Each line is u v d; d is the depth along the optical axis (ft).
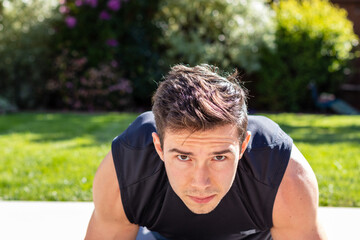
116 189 4.68
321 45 22.82
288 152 4.42
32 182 9.93
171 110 3.49
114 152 4.68
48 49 22.49
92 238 5.02
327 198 8.95
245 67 22.70
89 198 9.05
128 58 22.25
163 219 4.85
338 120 19.44
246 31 22.74
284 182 4.35
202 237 5.08
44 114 20.44
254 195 4.42
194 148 3.47
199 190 3.60
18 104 22.97
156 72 22.94
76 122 17.81
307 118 20.13
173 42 22.58
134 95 22.88
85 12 21.52
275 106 23.58
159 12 23.13
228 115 3.42
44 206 8.32
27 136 15.01
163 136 3.64
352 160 11.69
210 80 3.67
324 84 23.89
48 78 22.85
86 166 11.10
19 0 22.43
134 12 22.21
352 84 26.86
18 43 22.43
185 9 22.93
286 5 23.77
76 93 21.94
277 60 22.88
